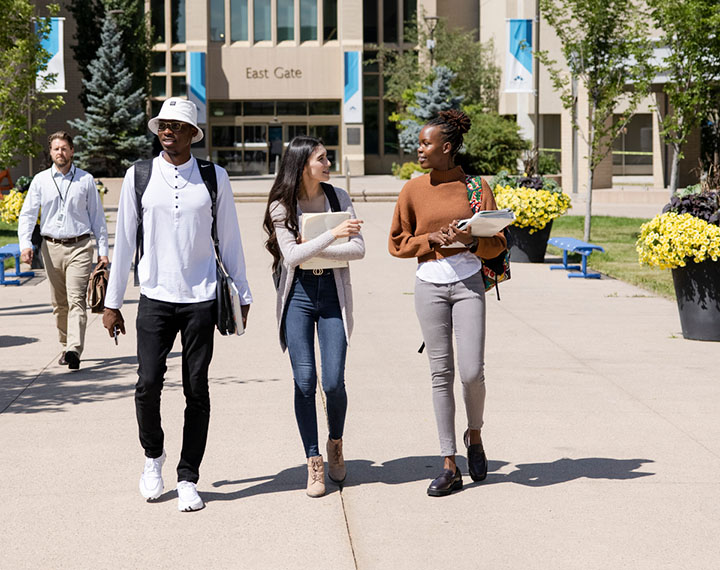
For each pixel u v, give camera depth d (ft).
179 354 32.83
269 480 19.52
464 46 175.32
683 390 27.50
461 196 18.97
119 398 26.73
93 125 151.43
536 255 61.05
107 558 15.52
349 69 186.60
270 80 189.26
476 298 18.85
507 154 146.00
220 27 188.85
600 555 15.56
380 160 192.85
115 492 18.81
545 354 32.76
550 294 47.70
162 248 17.92
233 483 19.35
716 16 64.90
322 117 190.90
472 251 18.54
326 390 18.90
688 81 69.15
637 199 118.01
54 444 22.13
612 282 52.26
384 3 189.78
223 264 18.52
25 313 43.16
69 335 30.42
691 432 23.08
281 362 31.48
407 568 15.03
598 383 28.37
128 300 46.16
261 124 190.60
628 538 16.30
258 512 17.63
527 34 129.18
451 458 18.80
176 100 18.02
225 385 28.04
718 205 35.22
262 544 16.08
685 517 17.31
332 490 18.94
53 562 15.38
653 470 20.08
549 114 169.99
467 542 16.14
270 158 191.31
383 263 59.93
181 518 17.37
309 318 18.99
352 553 15.66
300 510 17.75
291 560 15.38
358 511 17.69
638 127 165.78
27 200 30.83
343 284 19.03
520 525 16.93
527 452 21.49
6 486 19.19
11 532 16.71
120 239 18.15
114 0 153.99
